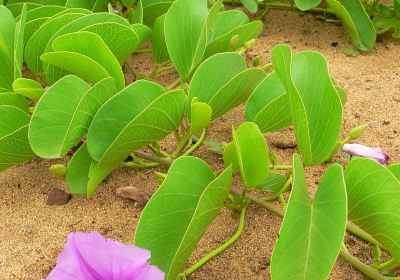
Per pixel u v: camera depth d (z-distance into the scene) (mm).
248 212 450
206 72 445
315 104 380
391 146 526
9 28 475
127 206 458
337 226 317
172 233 361
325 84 375
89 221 446
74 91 418
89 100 411
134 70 607
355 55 651
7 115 432
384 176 328
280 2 746
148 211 357
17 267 415
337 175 338
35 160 500
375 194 336
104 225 443
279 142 525
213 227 438
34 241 432
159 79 606
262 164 381
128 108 415
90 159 437
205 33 482
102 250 280
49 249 427
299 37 684
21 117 440
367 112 565
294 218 318
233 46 534
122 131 394
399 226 332
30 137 405
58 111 413
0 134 434
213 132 535
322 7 733
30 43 489
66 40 435
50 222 446
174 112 417
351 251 422
